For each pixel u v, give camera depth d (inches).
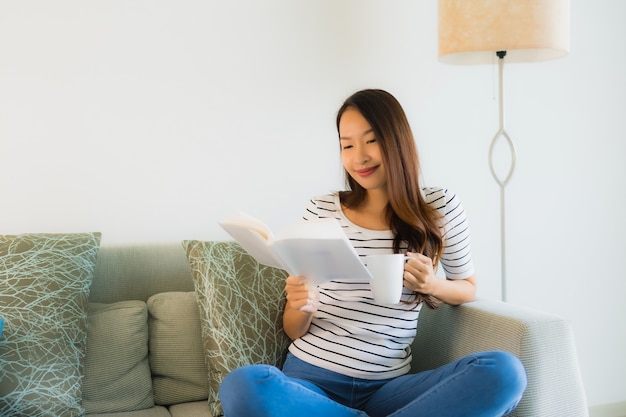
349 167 73.2
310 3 99.7
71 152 90.1
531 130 111.3
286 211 100.2
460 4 89.3
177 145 94.5
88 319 79.5
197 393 81.9
